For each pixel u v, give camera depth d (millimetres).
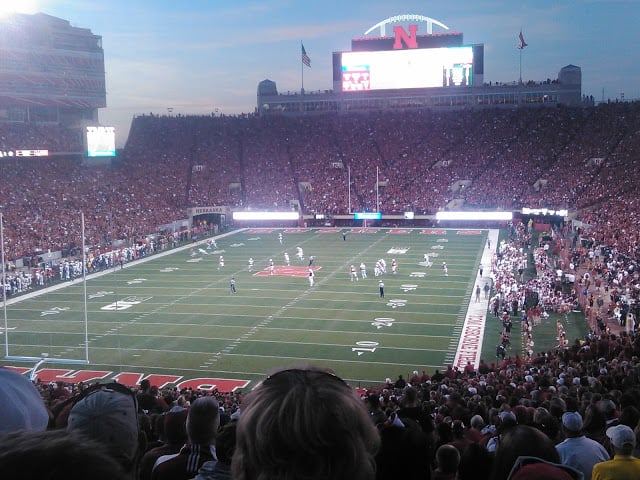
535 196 66688
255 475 1898
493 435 7379
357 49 88250
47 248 49906
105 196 65000
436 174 73688
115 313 36062
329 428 1872
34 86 74812
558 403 8930
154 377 26172
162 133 82750
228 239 62844
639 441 6242
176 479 3885
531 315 32594
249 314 35344
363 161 77625
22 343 30891
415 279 43094
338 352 28859
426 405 12258
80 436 1540
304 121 85625
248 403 1978
